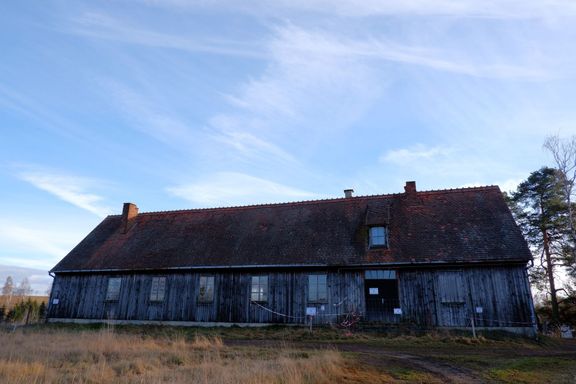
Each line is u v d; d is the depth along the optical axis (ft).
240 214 96.02
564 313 104.47
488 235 70.95
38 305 153.79
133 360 41.86
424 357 46.29
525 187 111.86
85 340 55.77
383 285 72.43
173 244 90.22
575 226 99.30
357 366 39.68
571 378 36.96
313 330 68.95
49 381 31.58
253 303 77.92
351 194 96.63
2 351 46.19
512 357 47.14
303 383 31.81
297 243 80.23
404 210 82.07
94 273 90.94
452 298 68.28
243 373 32.30
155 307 83.82
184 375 33.83
